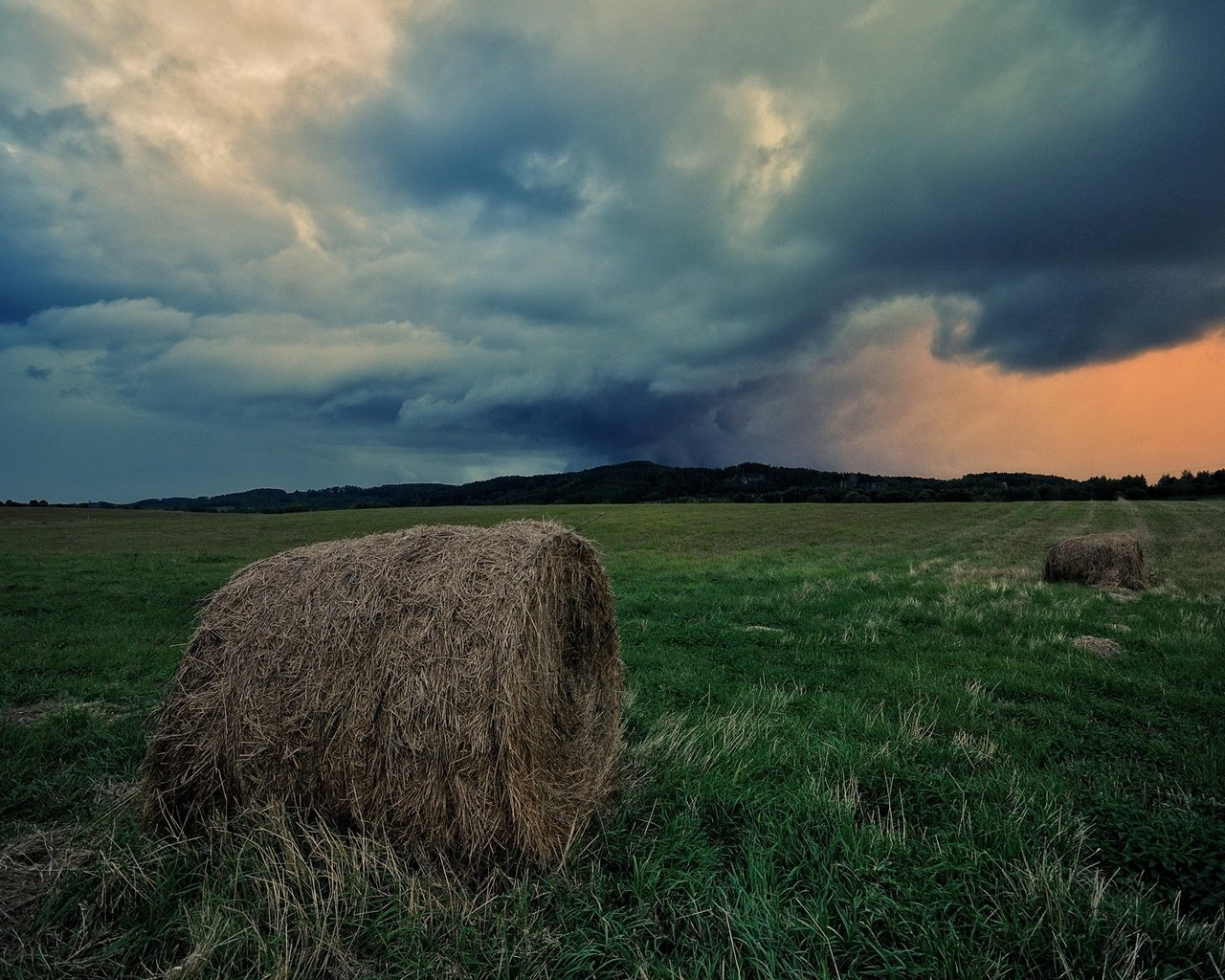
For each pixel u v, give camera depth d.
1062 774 5.10
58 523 48.28
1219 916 3.36
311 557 4.73
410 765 3.90
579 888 3.63
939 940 3.13
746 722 5.92
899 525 39.00
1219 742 5.68
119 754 5.44
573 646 5.14
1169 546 27.00
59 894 3.44
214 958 3.08
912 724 6.14
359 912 3.36
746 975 3.01
